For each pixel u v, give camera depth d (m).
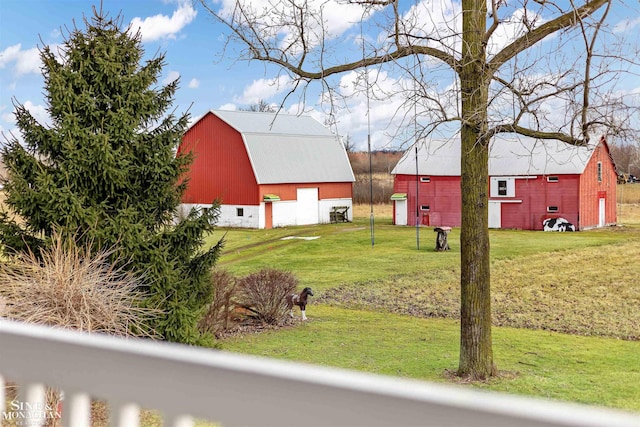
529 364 9.65
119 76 8.18
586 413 0.97
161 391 1.46
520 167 33.25
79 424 1.64
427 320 13.52
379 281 18.66
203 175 38.16
